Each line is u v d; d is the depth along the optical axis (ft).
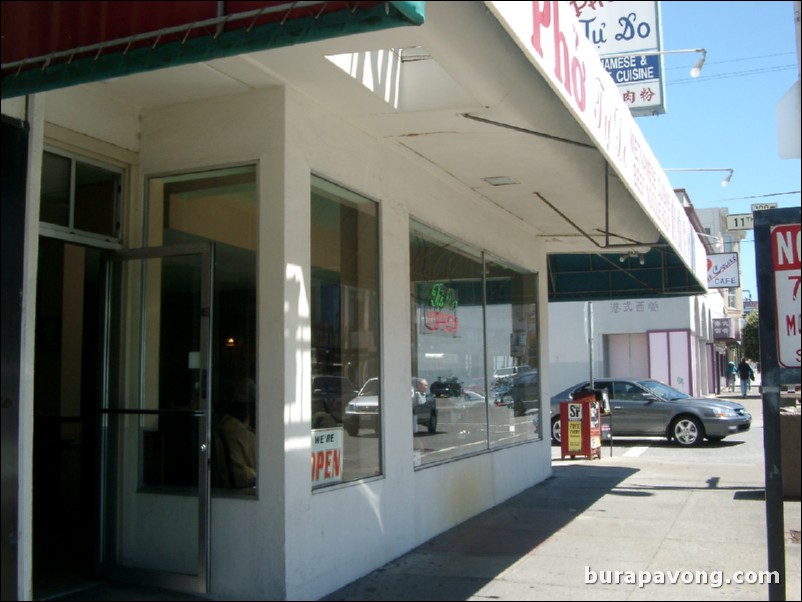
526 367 39.75
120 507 21.83
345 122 23.34
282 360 19.93
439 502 28.12
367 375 24.36
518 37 16.55
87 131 20.97
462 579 22.07
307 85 20.75
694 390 103.96
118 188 22.48
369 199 24.99
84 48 15.01
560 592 20.54
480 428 32.99
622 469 45.01
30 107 17.90
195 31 14.28
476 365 33.06
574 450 50.03
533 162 27.50
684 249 40.78
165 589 20.62
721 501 33.88
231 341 21.04
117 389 22.02
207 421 20.31
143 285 21.85
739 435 67.10
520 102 22.11
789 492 31.58
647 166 30.60
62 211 20.81
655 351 103.55
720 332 140.26
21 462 17.07
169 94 21.34
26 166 17.72
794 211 17.57
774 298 17.51
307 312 20.97
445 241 30.55
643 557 24.17
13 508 16.85
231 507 20.22
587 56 21.93
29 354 17.47
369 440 24.17
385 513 24.29
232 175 21.57
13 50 15.70
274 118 20.76
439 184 29.76
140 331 21.81
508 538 27.17
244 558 19.95
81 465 27.09
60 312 28.07
